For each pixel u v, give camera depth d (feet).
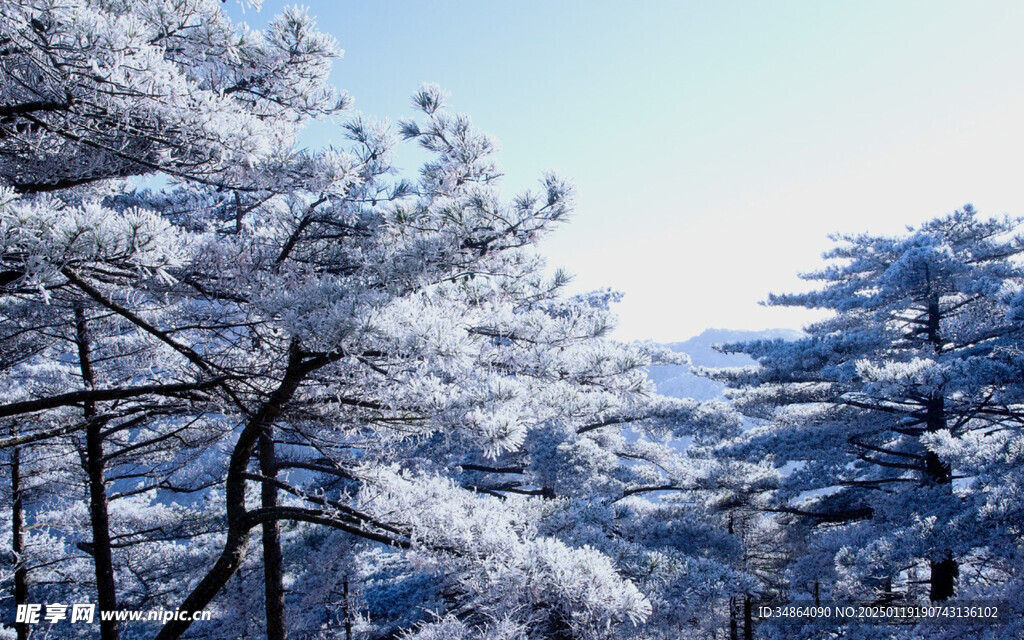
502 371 19.48
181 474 37.11
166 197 25.31
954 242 62.28
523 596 18.25
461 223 18.56
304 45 19.70
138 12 15.07
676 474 62.18
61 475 39.27
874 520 52.65
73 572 45.01
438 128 21.09
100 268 13.20
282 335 17.92
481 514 20.90
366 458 25.59
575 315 20.58
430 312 16.80
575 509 36.78
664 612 26.11
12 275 12.85
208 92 13.76
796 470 56.95
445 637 21.65
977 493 40.55
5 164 15.56
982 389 43.01
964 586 39.47
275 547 33.01
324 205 19.61
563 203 18.30
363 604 50.14
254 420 19.81
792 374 58.70
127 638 46.26
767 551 65.00
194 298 19.69
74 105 13.37
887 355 57.06
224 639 42.98
